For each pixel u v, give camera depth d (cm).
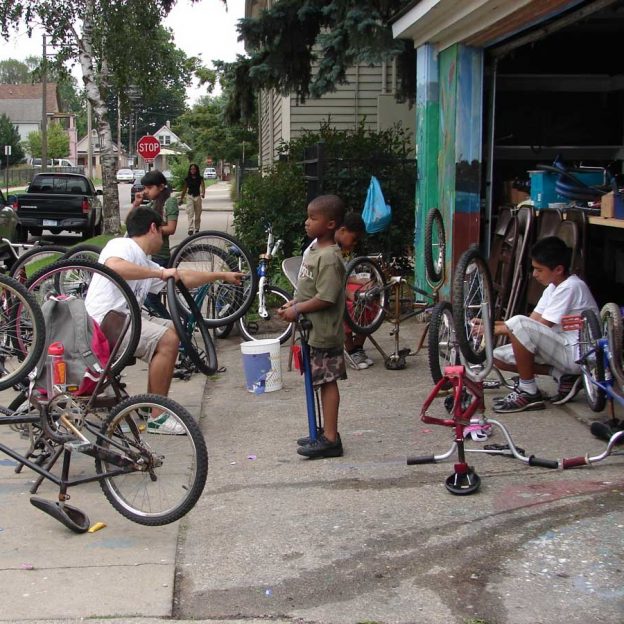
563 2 670
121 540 420
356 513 438
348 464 512
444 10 805
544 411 600
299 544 406
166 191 862
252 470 513
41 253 695
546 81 1023
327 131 1095
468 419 460
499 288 804
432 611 343
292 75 1269
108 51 2308
